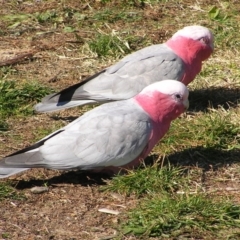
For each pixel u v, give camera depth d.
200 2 17.39
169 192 9.94
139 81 12.33
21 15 16.55
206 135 11.52
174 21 16.47
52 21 16.36
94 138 10.01
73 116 12.52
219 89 13.52
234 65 14.36
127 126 10.10
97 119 10.16
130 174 10.07
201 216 9.30
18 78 13.75
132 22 16.41
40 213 9.56
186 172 10.49
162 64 12.48
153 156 10.98
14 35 15.72
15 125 12.08
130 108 10.34
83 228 9.24
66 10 16.81
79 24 16.23
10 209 9.63
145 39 15.49
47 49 15.04
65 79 13.83
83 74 14.03
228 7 17.14
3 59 14.54
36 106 12.00
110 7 17.09
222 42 15.16
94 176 10.47
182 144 11.36
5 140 11.55
